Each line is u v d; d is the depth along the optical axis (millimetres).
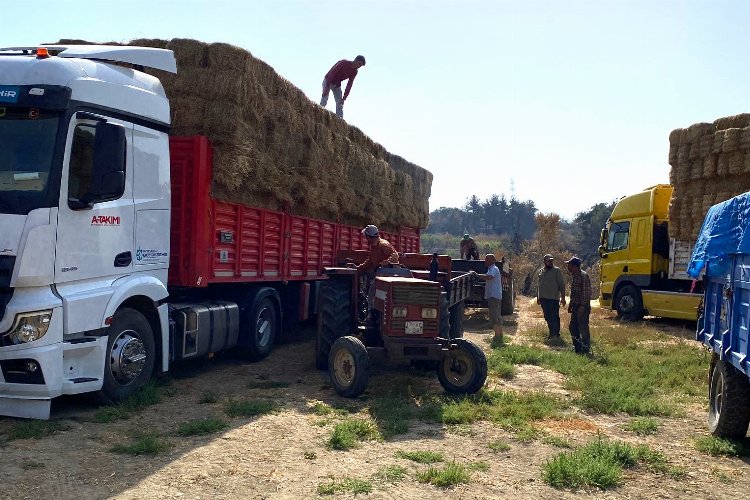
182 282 7930
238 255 8891
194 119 7961
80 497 4270
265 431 5961
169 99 8000
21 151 5992
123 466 4902
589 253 72125
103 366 6375
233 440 5652
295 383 8234
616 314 19312
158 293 7258
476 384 7531
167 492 4402
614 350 11875
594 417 7059
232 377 8516
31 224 5773
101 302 6355
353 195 12398
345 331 8734
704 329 7070
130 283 6789
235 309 9195
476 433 6168
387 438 5871
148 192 7234
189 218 7910
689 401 7949
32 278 5734
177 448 5391
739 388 5883
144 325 7070
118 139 6293
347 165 11969
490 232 124438
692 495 4699
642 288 17359
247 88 8211
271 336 10195
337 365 7590
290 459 5188
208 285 8836
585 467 4969
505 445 5711
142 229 7117
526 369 9867
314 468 4988
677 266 15789
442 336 8633
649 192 17297
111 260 6617
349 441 5578
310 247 11414
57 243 5953
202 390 7656
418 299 7613
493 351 11156
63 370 5996
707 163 14008
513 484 4801
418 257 10859
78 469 4805
